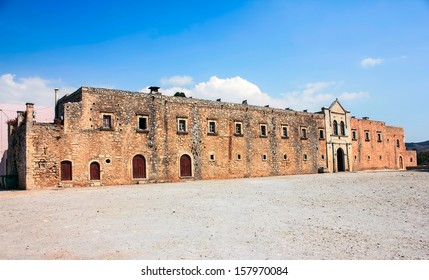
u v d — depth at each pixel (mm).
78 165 30141
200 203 16609
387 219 11625
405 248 8156
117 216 13211
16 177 30859
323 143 52375
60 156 29344
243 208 14766
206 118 39656
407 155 69438
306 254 7832
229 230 10438
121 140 32875
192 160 37875
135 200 18188
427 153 81500
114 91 32969
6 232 10898
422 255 7598
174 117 36969
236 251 8188
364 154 59000
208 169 39125
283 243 8836
